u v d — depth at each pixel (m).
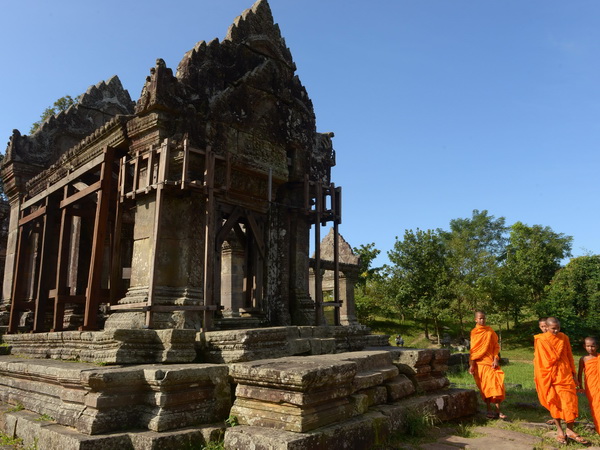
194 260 8.99
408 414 6.43
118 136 9.97
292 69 12.12
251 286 10.91
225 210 10.11
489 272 36.19
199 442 5.41
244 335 6.86
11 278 14.34
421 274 34.28
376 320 41.19
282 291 11.10
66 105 26.09
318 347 8.34
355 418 5.66
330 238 24.47
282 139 11.38
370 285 40.19
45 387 6.82
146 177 9.14
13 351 10.48
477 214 70.00
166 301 8.51
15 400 7.42
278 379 5.09
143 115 9.25
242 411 5.45
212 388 6.07
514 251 54.53
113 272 9.44
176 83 9.22
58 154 15.23
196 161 9.07
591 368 6.99
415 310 34.38
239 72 10.81
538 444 6.17
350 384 5.78
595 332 33.78
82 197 10.31
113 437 5.23
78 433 5.41
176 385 5.73
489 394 7.68
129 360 6.80
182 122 9.18
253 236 10.72
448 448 5.71
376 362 7.29
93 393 5.57
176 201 9.16
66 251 10.74
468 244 51.69
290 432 4.83
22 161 14.41
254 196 10.53
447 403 7.32
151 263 8.11
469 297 34.12
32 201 12.94
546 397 6.65
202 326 8.63
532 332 35.53
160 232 8.35
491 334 8.02
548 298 37.47
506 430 6.96
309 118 12.41
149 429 5.48
